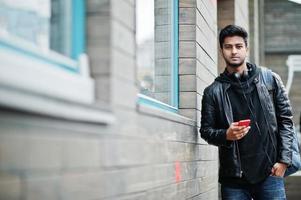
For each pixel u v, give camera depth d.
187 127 5.10
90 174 2.79
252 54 13.52
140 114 3.59
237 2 9.27
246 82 4.68
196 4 5.55
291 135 4.69
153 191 3.87
